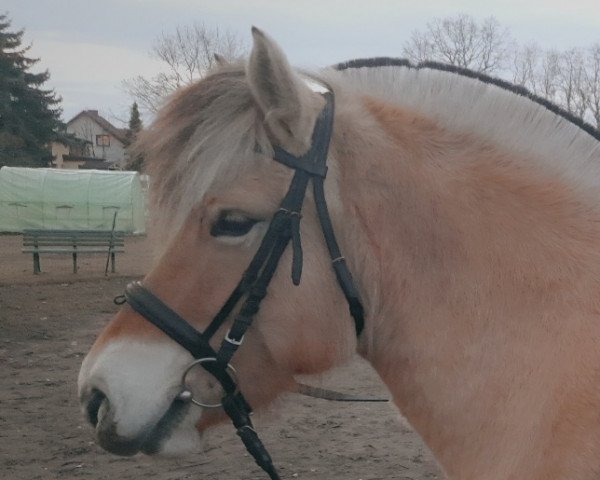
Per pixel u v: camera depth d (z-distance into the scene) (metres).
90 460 5.55
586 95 34.25
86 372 2.16
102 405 2.11
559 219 2.10
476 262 2.08
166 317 2.06
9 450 5.74
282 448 5.82
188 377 2.10
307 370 2.15
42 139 41.38
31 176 24.84
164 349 2.09
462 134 2.21
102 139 67.25
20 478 5.18
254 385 2.16
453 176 2.14
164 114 2.12
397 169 2.14
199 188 2.01
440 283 2.10
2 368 8.34
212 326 2.06
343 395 2.46
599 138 2.22
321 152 2.06
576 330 1.95
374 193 2.13
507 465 1.94
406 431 6.21
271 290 2.06
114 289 14.29
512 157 2.19
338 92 2.25
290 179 2.04
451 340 2.08
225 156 2.02
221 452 5.73
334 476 5.20
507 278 2.06
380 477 5.18
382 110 2.24
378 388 7.36
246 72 2.02
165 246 2.12
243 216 2.03
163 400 2.07
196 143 2.04
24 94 40.44
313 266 2.07
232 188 2.04
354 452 5.70
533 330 2.00
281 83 1.96
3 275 16.05
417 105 2.28
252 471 5.31
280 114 1.98
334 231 2.10
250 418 2.27
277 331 2.08
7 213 24.78
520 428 1.94
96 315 11.62
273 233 2.02
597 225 2.09
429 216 2.11
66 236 16.45
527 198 2.12
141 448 2.08
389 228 2.12
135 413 2.06
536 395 1.94
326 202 2.07
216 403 2.16
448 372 2.08
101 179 24.75
